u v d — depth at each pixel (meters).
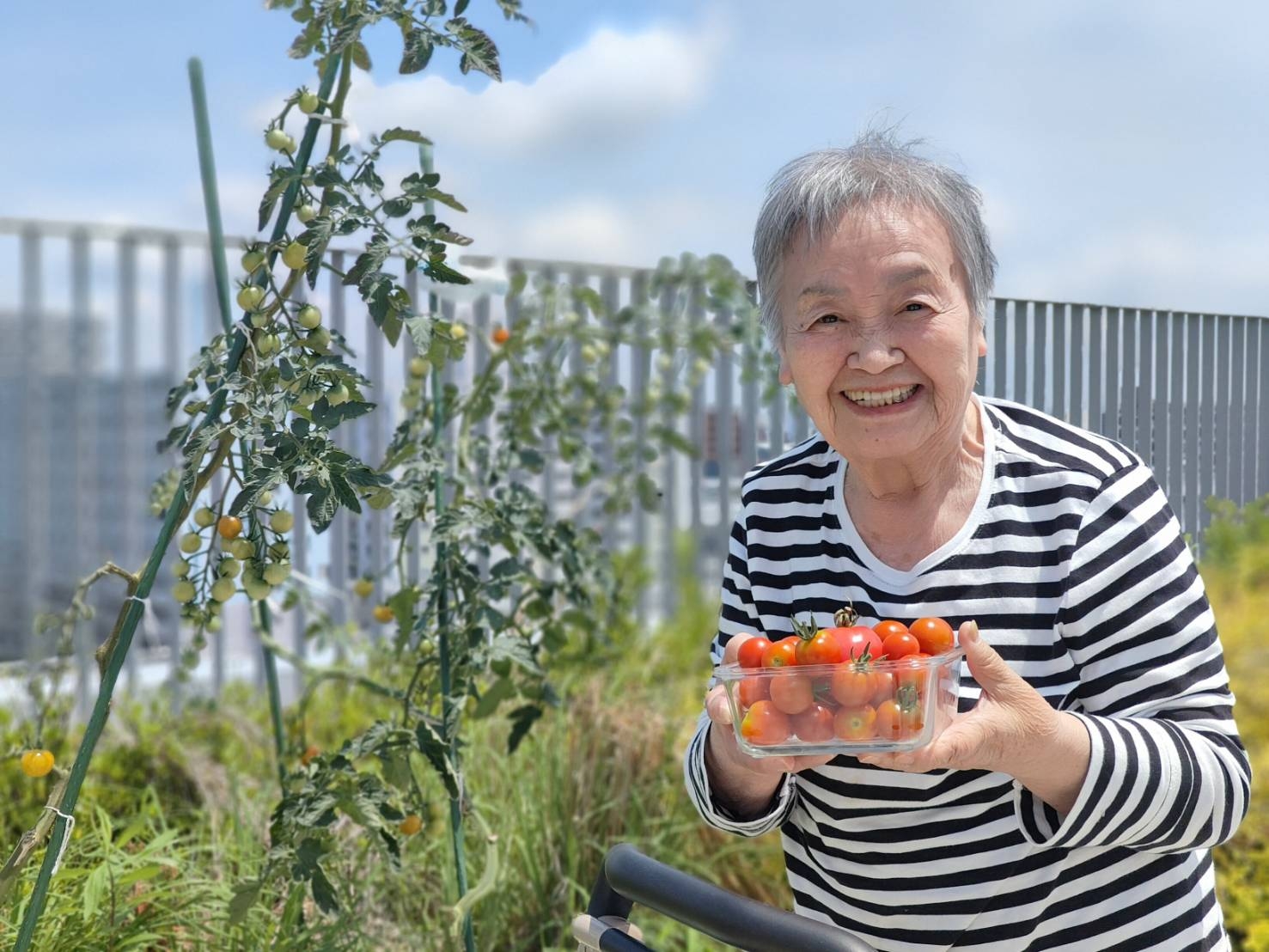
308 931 2.36
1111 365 2.48
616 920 1.29
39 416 4.95
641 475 5.07
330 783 2.22
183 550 1.93
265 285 1.90
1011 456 1.42
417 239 1.89
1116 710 1.34
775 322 1.46
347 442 5.14
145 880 2.37
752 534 1.60
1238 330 2.54
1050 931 1.40
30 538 4.96
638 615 5.93
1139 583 1.34
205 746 4.07
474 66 1.85
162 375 5.15
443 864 2.85
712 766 1.48
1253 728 3.14
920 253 1.31
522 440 3.40
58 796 1.75
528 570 2.71
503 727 3.49
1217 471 2.51
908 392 1.36
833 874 1.52
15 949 1.73
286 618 4.99
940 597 1.41
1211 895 1.47
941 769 1.37
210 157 2.48
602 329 4.59
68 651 2.45
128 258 5.04
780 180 1.41
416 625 2.46
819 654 1.21
